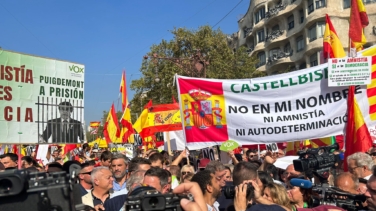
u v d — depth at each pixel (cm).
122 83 1479
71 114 704
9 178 173
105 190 489
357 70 613
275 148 870
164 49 3359
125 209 232
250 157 872
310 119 669
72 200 186
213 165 495
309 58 3866
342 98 652
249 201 353
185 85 739
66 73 704
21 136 629
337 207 337
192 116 732
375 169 290
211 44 3228
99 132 4056
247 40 5141
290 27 4222
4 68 614
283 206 339
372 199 293
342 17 3550
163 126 1216
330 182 484
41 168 777
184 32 3284
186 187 289
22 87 636
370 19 3312
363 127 608
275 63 4369
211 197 371
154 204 227
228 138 714
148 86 3484
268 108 696
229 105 716
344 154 626
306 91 675
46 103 668
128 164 647
